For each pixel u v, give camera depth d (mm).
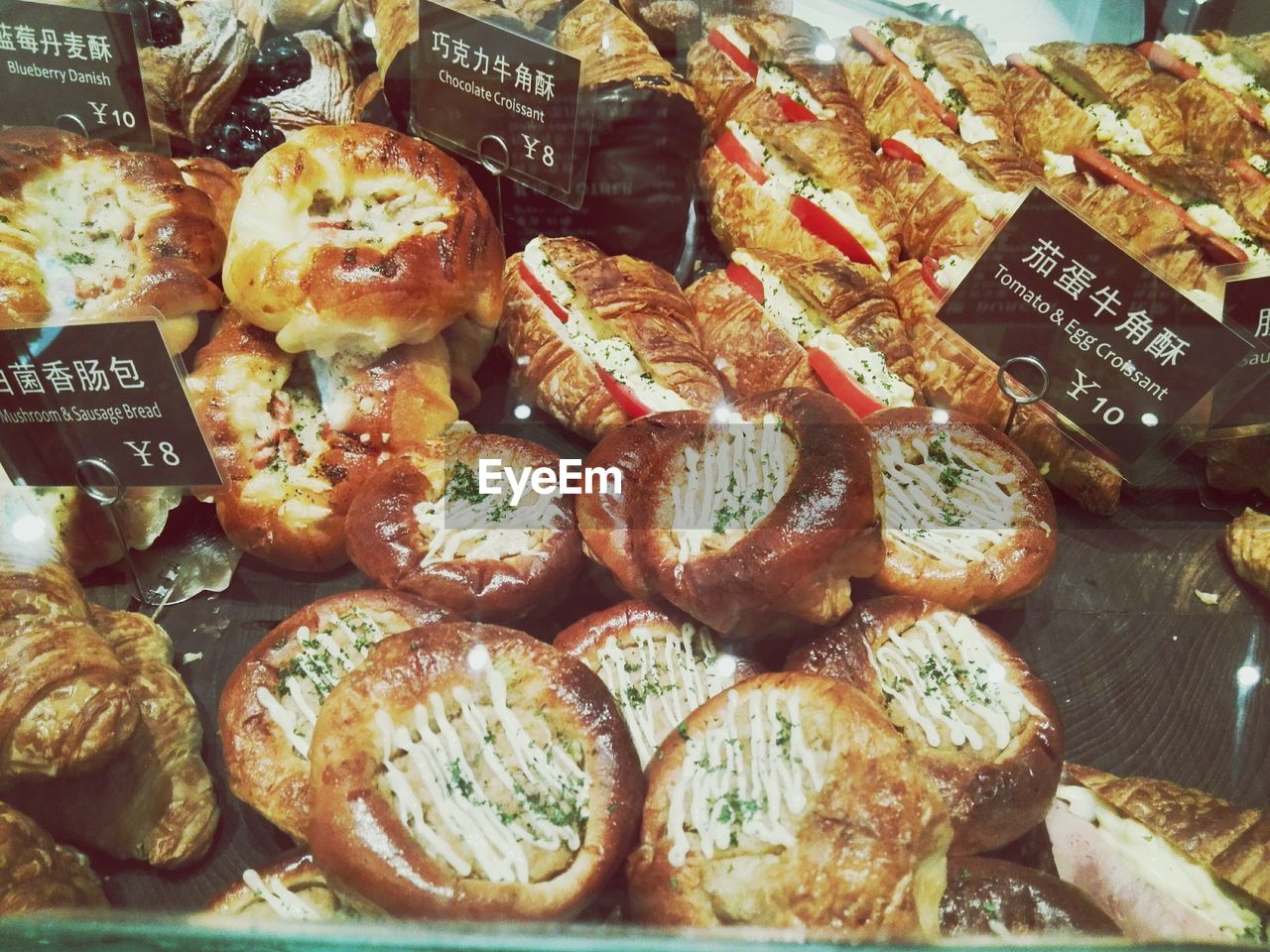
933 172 499
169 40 470
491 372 471
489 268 417
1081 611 387
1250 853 297
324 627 344
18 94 433
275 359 417
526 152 428
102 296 397
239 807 341
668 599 332
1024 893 281
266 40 527
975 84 523
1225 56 546
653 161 440
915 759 278
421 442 400
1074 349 369
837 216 490
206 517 420
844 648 337
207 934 262
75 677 306
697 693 329
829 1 576
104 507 385
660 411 411
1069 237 350
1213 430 395
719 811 273
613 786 281
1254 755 349
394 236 402
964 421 400
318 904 297
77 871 307
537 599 355
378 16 495
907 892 251
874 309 446
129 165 426
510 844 268
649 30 528
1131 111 518
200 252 414
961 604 361
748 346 447
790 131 498
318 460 401
